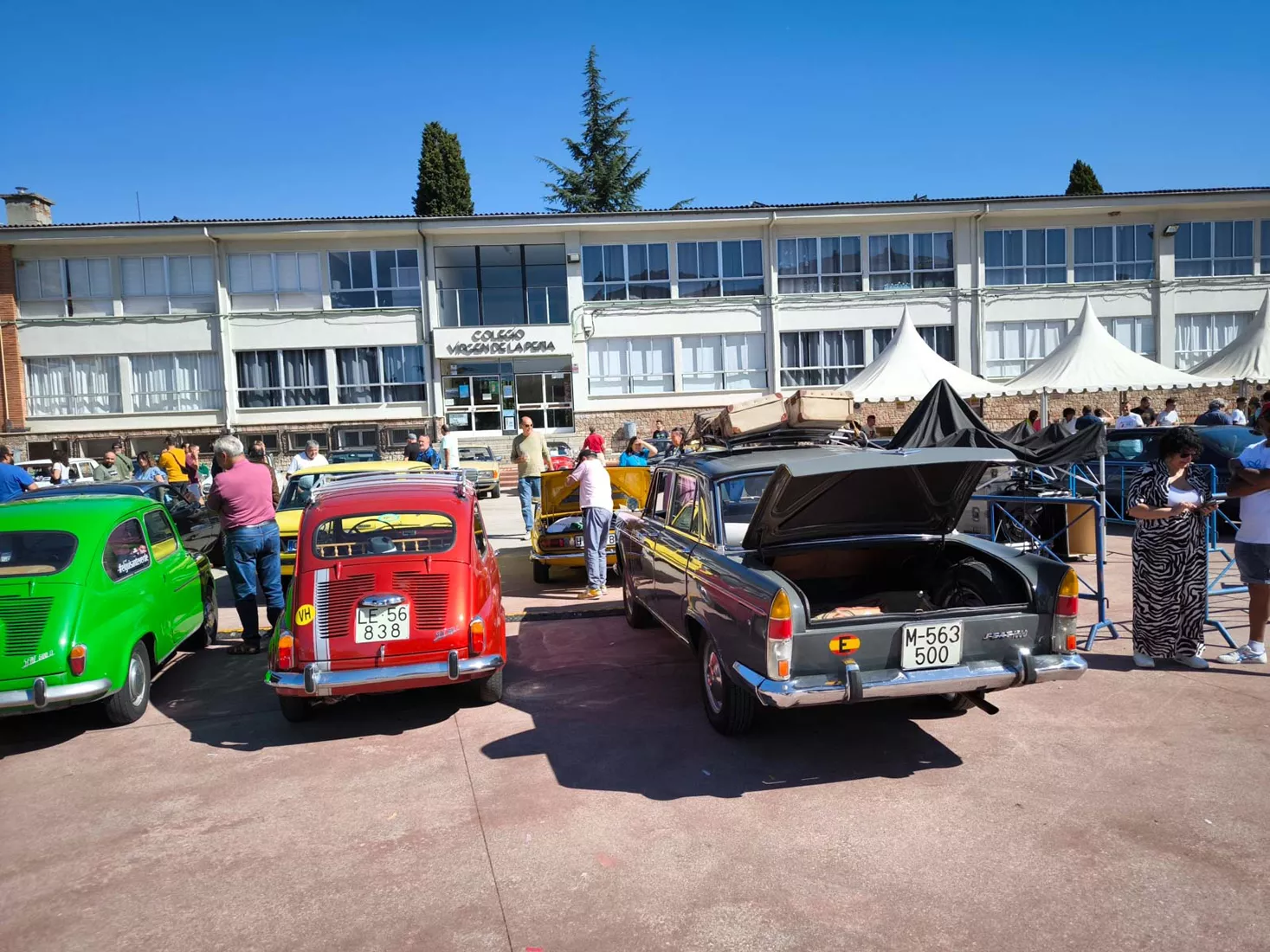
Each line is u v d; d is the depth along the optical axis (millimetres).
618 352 26391
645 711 5141
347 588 4980
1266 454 5328
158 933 3018
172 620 6152
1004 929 2807
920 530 4945
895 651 3945
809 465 3998
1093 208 25641
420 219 25000
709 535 4965
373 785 4242
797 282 26562
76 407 25172
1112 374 12859
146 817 3994
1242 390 20250
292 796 4156
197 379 25375
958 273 26219
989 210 25547
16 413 24922
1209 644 5934
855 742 4508
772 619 3803
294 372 25594
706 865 3299
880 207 25750
